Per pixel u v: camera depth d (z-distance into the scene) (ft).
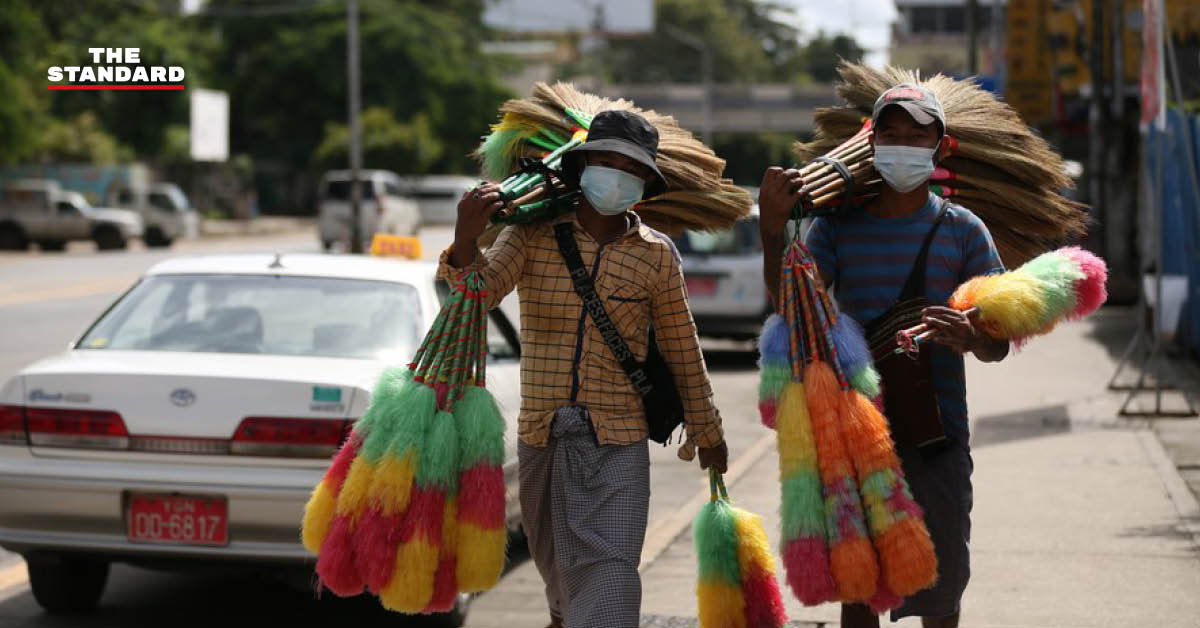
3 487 41.91
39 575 44.75
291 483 40.81
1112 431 76.13
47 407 42.09
